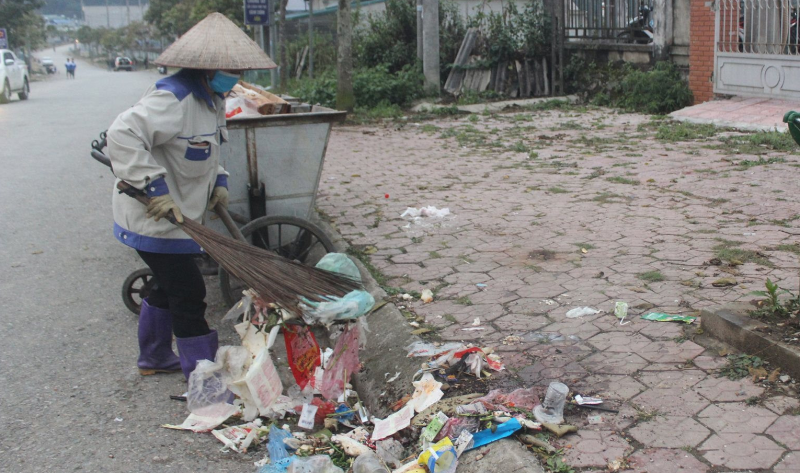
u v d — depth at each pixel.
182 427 3.34
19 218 7.18
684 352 3.46
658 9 13.30
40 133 13.66
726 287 4.25
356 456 3.00
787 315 3.47
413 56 17.94
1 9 47.84
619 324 3.85
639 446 2.74
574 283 4.53
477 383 3.33
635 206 6.29
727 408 2.95
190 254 3.54
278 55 25.41
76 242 6.38
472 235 5.71
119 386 3.80
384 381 3.63
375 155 9.70
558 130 11.27
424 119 13.61
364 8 23.39
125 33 84.06
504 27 16.23
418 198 7.03
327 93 15.62
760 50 11.27
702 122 10.84
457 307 4.29
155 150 3.36
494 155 9.28
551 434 2.85
